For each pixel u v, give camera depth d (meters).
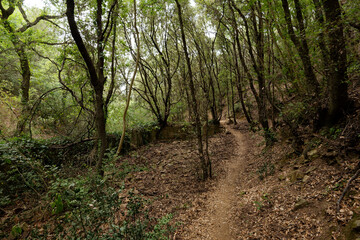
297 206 4.98
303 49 6.68
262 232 4.81
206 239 5.27
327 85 6.74
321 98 7.11
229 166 11.12
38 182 6.20
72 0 5.97
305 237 4.07
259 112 11.41
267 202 5.92
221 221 6.03
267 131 11.10
